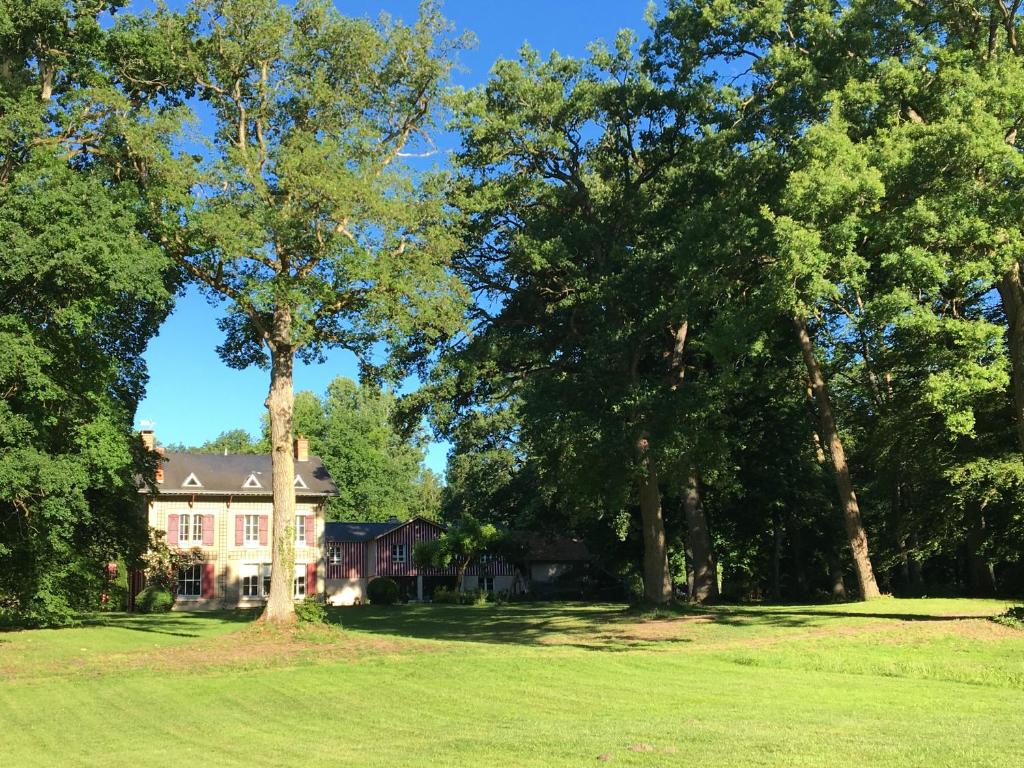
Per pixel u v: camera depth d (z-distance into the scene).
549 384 29.80
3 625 30.97
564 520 51.81
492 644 21.72
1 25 21.09
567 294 33.00
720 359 22.30
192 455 56.97
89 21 22.06
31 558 29.19
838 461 31.92
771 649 18.80
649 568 32.84
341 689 14.90
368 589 54.78
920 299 21.75
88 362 25.53
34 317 23.14
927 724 10.38
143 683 16.06
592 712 12.09
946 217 17.86
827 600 43.16
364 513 83.19
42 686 15.91
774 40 25.91
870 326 26.72
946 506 33.50
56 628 29.84
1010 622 19.77
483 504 64.31
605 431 27.81
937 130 17.80
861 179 18.11
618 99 30.92
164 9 21.84
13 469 21.02
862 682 14.78
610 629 26.44
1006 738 9.23
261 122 23.19
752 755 8.43
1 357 20.41
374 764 8.79
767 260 23.53
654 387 29.48
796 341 34.94
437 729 11.09
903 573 44.53
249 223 19.73
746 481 40.38
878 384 36.34
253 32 21.73
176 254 22.25
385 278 20.81
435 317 21.98
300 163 19.97
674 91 29.94
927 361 21.41
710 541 41.91
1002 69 18.56
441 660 18.06
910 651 17.50
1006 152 17.44
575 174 33.06
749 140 26.84
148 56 22.19
